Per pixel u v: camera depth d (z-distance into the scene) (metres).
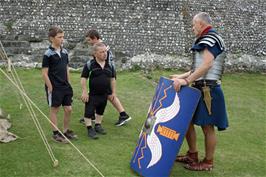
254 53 11.94
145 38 11.32
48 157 5.06
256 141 6.52
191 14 11.65
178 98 4.55
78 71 10.52
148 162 4.64
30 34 10.94
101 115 6.14
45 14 11.03
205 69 4.51
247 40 11.93
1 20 10.91
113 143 5.76
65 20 11.07
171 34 11.45
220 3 11.95
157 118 4.66
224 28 11.81
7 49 10.74
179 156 5.22
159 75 10.55
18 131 5.95
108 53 6.10
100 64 5.88
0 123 5.93
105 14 11.23
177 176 4.79
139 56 11.18
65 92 5.55
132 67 10.99
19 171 4.65
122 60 11.12
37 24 10.98
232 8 12.00
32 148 5.31
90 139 5.84
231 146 6.13
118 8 11.30
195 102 4.50
